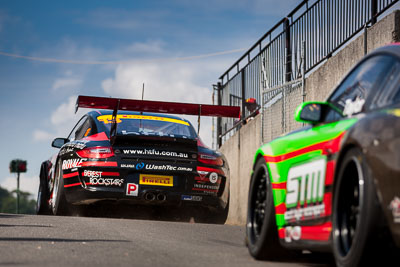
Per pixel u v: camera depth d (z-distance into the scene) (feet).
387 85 27.43
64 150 70.13
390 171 22.61
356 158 25.21
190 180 67.72
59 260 31.83
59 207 69.36
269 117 100.27
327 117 31.65
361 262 24.57
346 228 26.73
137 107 71.15
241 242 45.37
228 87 129.80
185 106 72.59
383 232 23.66
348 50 73.20
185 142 68.28
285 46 95.45
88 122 72.28
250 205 37.78
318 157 29.91
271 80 101.40
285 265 33.06
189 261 33.19
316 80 82.79
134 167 66.28
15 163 407.64
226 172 70.38
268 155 35.88
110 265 30.55
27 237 42.68
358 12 73.10
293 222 32.22
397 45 29.55
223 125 135.23
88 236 44.88
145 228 53.62
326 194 28.60
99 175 66.28
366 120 25.55
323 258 34.81
